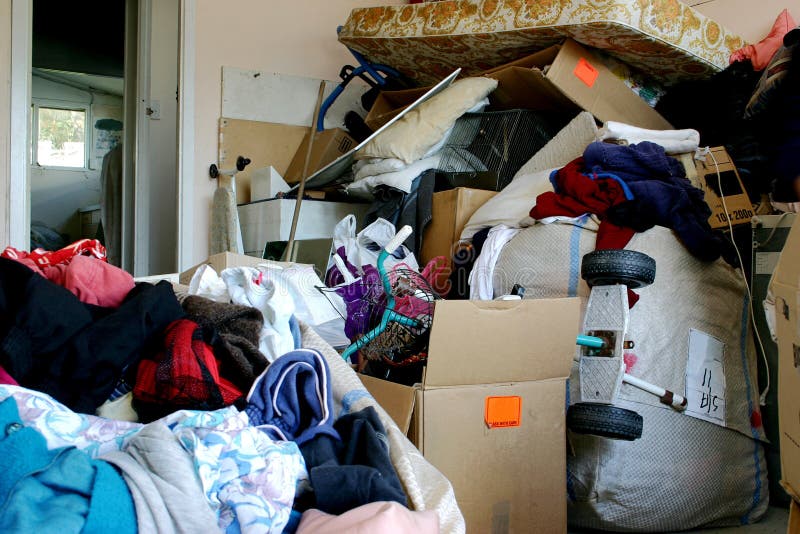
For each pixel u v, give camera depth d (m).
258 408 1.29
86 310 1.37
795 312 1.46
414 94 3.82
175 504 0.94
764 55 3.06
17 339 1.23
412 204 3.24
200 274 1.96
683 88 3.33
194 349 1.35
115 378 1.32
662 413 2.13
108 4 6.34
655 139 2.68
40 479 0.90
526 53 3.36
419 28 3.43
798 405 1.46
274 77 4.30
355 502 1.12
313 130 3.85
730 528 2.26
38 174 6.80
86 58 6.82
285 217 3.63
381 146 3.29
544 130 3.37
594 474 2.11
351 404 1.50
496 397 1.90
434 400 1.81
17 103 3.65
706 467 2.18
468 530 1.82
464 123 3.41
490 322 1.85
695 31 3.08
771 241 2.47
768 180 2.72
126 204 4.86
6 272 1.33
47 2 6.27
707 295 2.32
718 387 2.26
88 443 1.08
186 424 1.08
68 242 6.77
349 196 3.90
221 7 4.18
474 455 1.85
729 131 2.94
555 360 1.98
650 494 2.11
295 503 1.16
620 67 3.30
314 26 4.44
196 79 4.12
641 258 2.00
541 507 1.96
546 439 1.98
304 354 1.33
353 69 4.14
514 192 2.77
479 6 3.23
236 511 0.99
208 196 4.14
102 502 0.89
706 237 2.27
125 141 4.87
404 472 1.27
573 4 2.94
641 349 2.16
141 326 1.37
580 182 2.37
